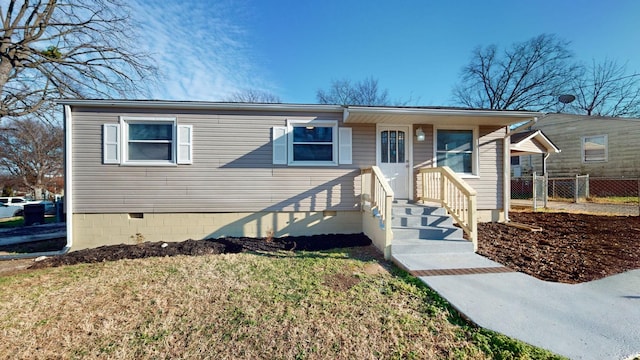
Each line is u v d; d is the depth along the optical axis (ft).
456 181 18.33
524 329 8.52
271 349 7.97
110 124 20.99
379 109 19.85
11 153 77.51
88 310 10.43
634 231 20.40
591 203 40.75
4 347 8.25
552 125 53.62
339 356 7.66
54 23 30.50
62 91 32.24
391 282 12.57
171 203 21.52
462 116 20.98
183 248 18.94
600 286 11.66
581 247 16.96
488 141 24.90
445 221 19.39
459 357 7.53
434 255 15.92
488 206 24.77
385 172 23.70
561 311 9.61
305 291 11.78
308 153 22.76
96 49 32.53
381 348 7.98
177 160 21.52
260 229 22.20
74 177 20.74
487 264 14.48
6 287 12.72
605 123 46.88
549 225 23.36
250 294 11.55
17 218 53.06
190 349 8.00
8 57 29.12
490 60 85.56
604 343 7.80
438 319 9.46
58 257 17.67
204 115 21.79
